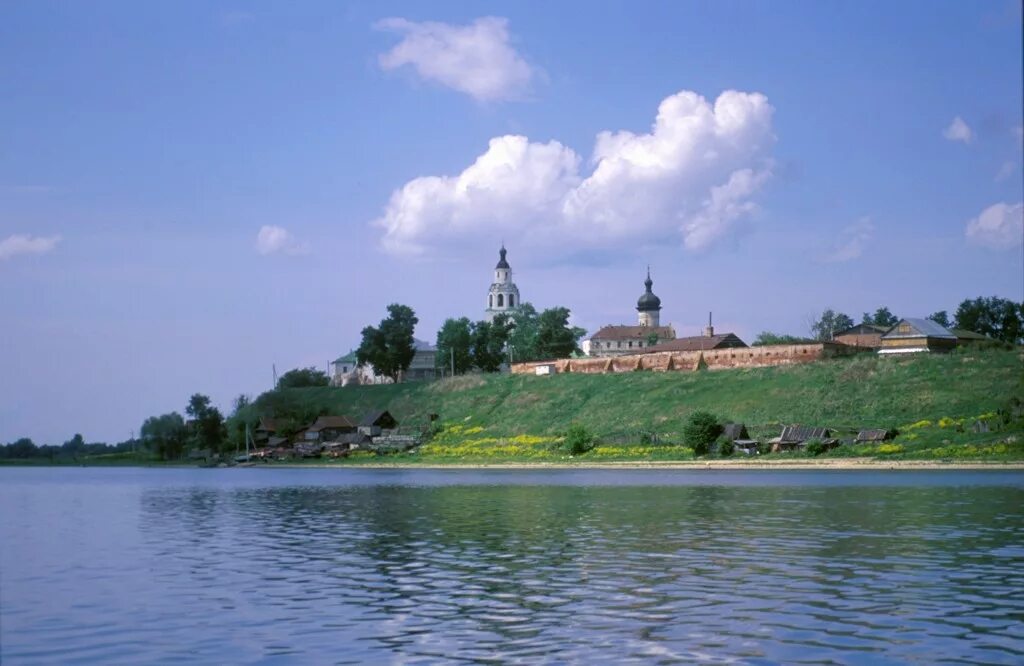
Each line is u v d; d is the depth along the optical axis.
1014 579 34.47
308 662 24.31
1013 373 147.50
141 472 190.50
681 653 24.44
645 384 187.12
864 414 146.12
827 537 47.19
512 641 25.98
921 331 176.75
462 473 135.12
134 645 26.47
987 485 83.44
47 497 97.62
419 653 24.95
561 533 51.22
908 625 27.09
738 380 175.12
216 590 34.75
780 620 27.89
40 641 27.09
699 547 44.28
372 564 40.75
